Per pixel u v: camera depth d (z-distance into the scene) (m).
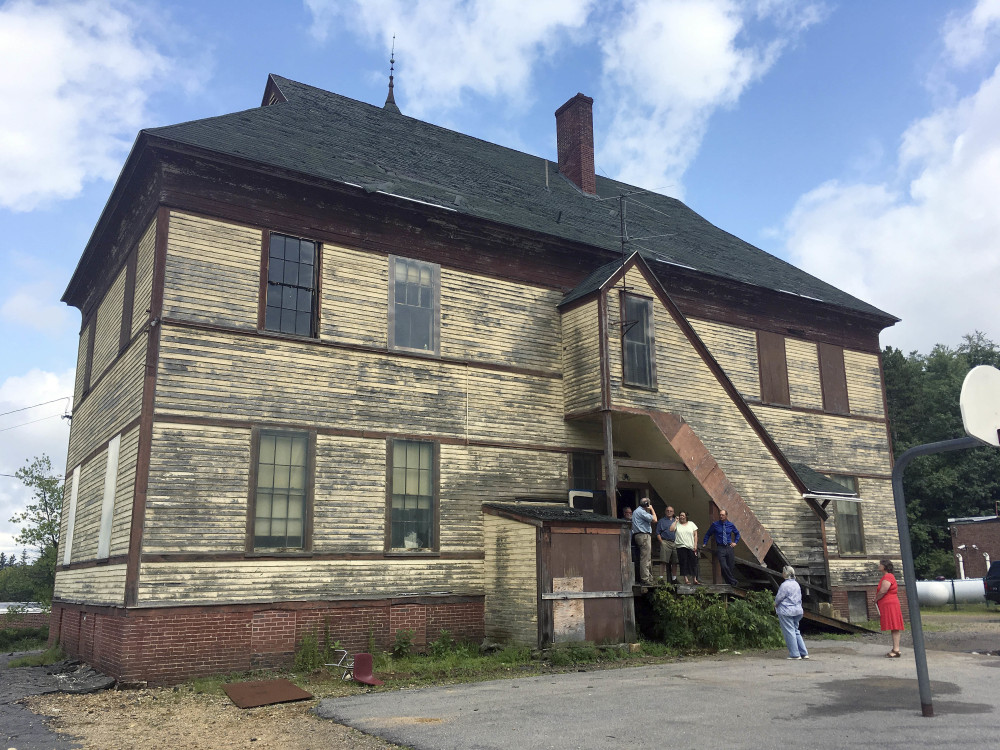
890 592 13.87
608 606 14.98
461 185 19.98
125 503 13.86
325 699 10.66
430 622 15.40
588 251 19.36
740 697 9.82
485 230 17.88
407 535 15.60
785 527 18.95
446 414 16.61
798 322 23.95
